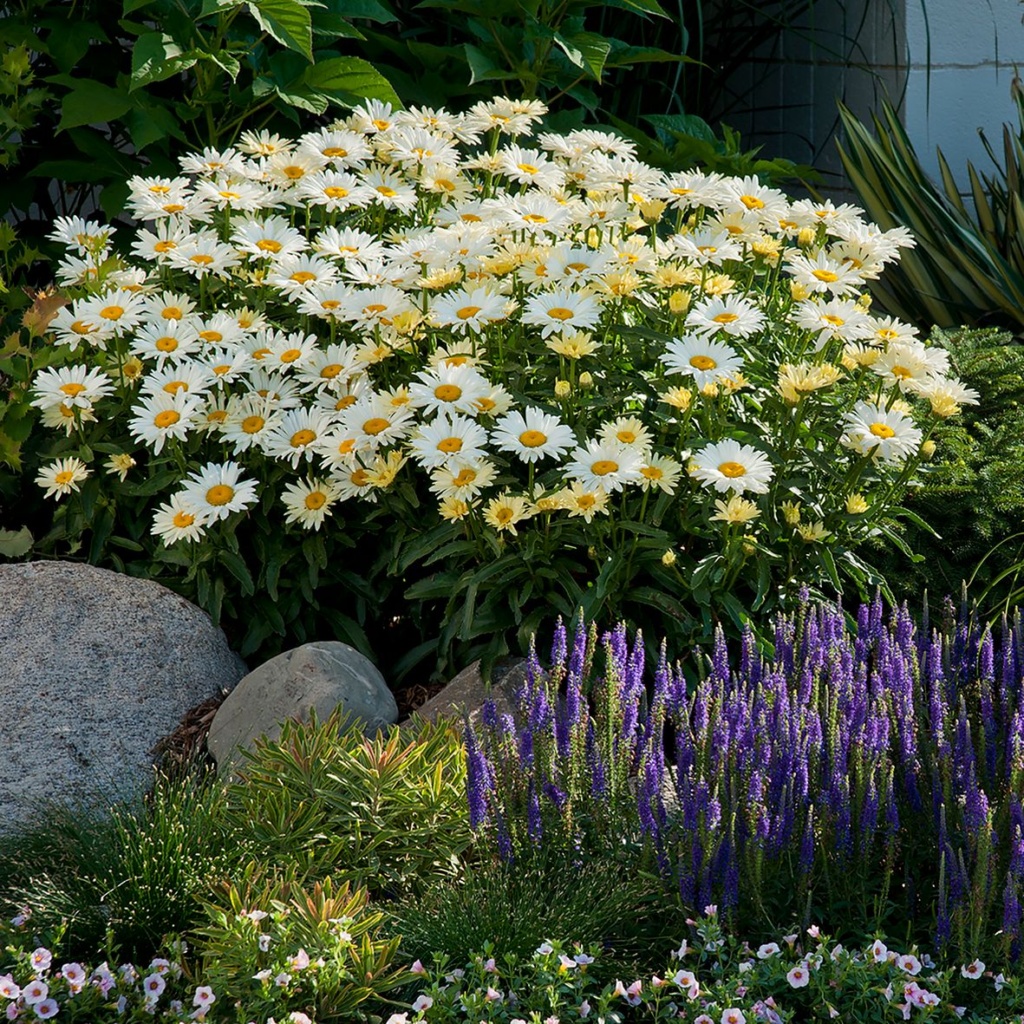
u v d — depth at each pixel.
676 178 4.28
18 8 5.44
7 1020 2.38
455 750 3.09
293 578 3.99
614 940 2.61
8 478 4.33
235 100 5.13
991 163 7.07
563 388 3.56
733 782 2.57
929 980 2.33
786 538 3.69
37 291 4.56
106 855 2.81
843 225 4.05
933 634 3.01
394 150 4.40
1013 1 6.89
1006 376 4.75
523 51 5.75
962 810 2.56
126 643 3.79
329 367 3.83
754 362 3.87
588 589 3.57
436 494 3.88
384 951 2.47
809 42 7.73
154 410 3.79
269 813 2.84
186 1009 2.44
